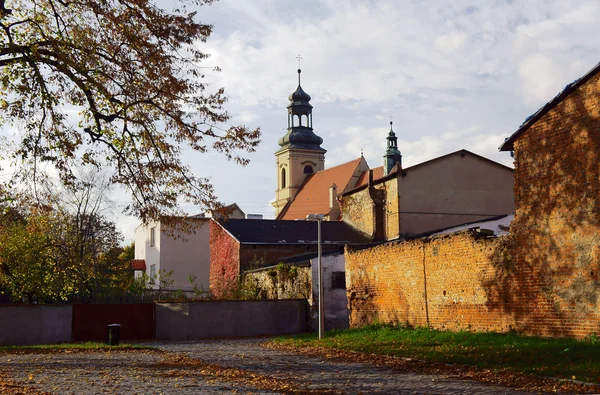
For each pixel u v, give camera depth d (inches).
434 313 1019.9
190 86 854.5
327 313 1435.8
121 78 817.5
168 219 876.0
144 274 2094.0
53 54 764.0
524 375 585.6
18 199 813.9
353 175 3157.0
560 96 796.0
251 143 892.6
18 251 1425.9
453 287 977.5
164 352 976.3
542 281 818.8
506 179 1863.9
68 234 1544.0
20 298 1669.5
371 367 700.0
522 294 847.7
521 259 851.4
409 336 956.0
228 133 884.0
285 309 1478.8
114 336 1175.6
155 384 558.3
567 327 781.3
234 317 1457.9
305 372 662.5
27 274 1472.7
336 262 1460.4
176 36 822.5
